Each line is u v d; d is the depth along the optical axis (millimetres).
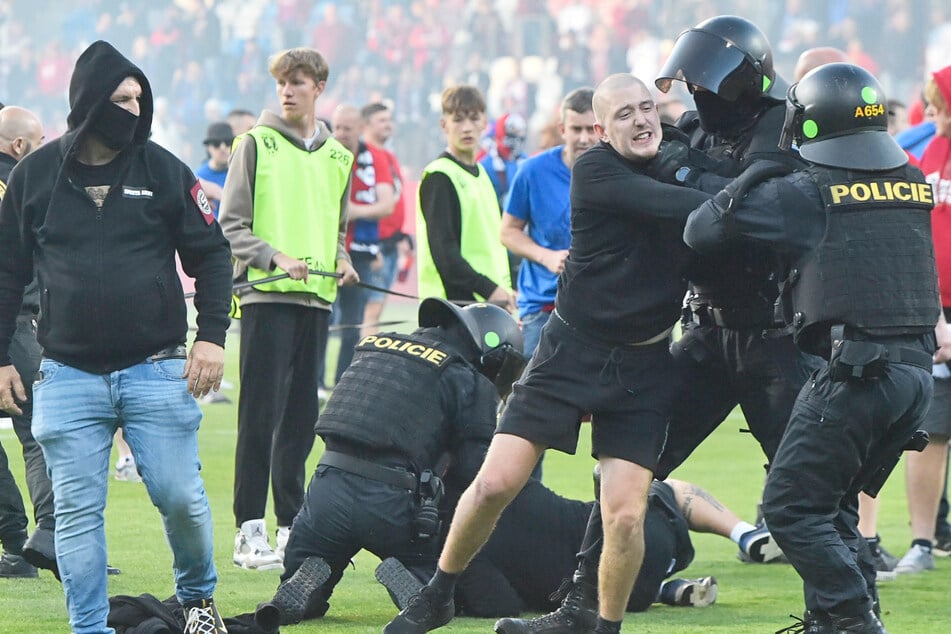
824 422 15141
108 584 20000
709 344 17188
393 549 17766
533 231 25438
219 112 97812
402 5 98938
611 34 95875
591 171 15242
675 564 19453
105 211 14773
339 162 22938
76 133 14562
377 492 17688
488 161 38625
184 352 15297
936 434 22500
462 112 24719
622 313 15109
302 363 22359
